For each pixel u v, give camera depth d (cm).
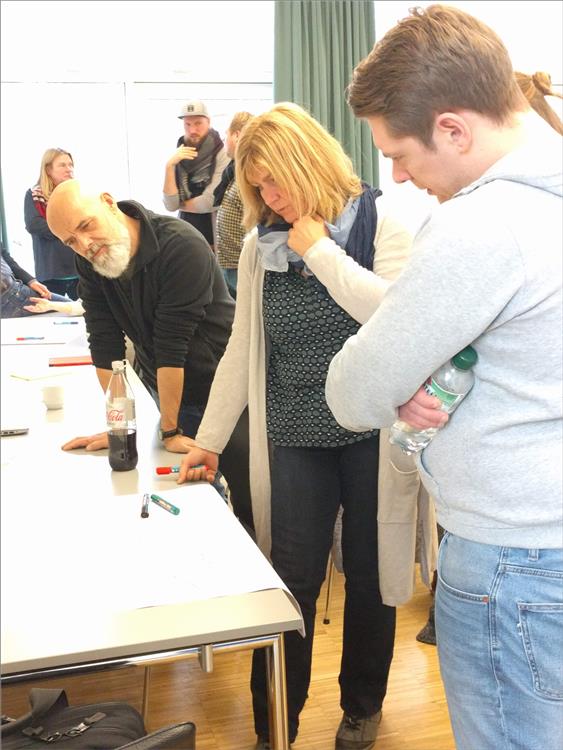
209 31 452
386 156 110
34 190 430
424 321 97
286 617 116
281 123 159
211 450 187
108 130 459
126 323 224
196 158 339
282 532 182
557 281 93
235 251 335
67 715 136
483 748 107
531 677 101
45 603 119
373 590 189
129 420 181
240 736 211
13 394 254
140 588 124
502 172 96
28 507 158
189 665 246
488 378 99
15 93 446
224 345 228
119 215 203
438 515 110
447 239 95
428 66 99
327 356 172
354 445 179
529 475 98
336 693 230
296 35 447
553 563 99
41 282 449
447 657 110
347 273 154
